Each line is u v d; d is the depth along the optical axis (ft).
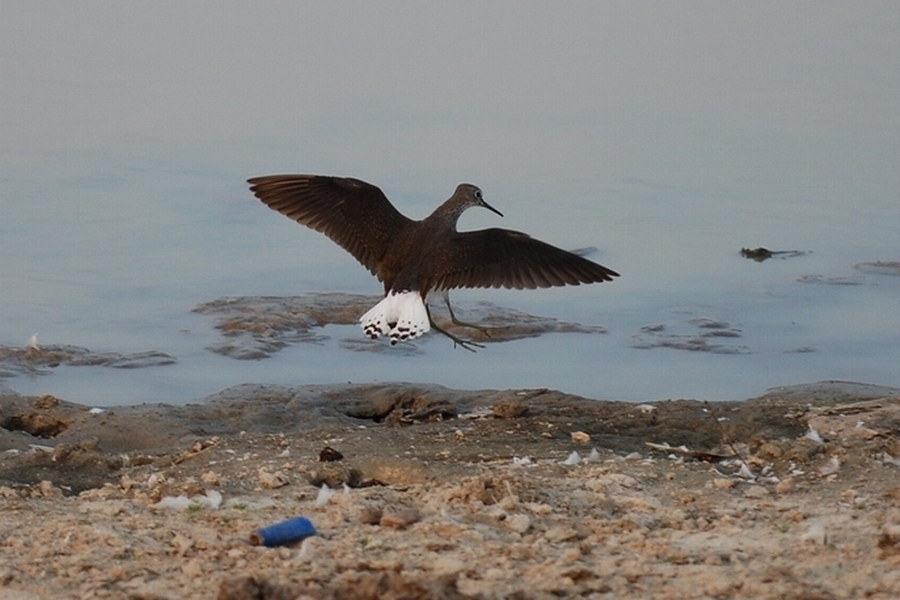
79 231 61.87
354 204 40.57
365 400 45.24
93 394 47.32
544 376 49.44
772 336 52.70
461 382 49.14
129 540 29.19
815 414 40.63
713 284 57.67
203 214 64.28
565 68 84.69
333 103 78.54
